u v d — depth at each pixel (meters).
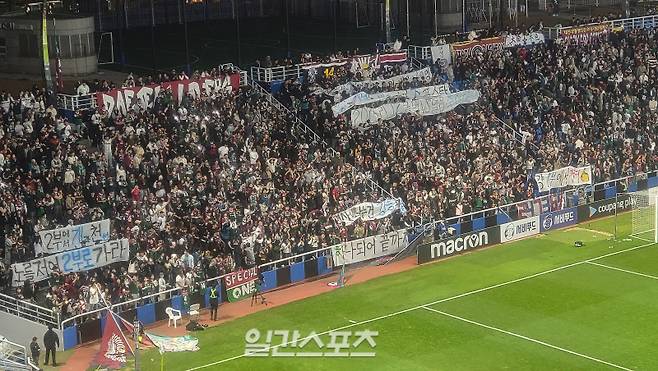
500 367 48.47
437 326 53.84
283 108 75.62
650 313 54.97
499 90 82.94
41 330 51.75
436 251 65.25
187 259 57.09
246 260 59.66
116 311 54.41
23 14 84.88
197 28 110.94
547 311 55.66
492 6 105.06
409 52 89.94
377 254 64.31
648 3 118.31
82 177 61.44
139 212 59.47
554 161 75.25
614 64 90.44
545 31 94.75
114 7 103.00
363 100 73.88
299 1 114.19
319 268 62.50
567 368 48.25
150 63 94.06
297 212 63.41
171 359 50.19
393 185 68.31
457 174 71.25
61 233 55.22
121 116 66.94
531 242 68.69
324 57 88.12
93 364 49.75
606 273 61.66
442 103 76.56
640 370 47.88
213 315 55.62
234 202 63.00
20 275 53.00
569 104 83.94
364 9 109.25
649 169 79.31
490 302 57.22
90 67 84.44
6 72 84.00
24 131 63.84
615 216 72.44
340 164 69.69
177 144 66.12
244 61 95.69
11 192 58.38
